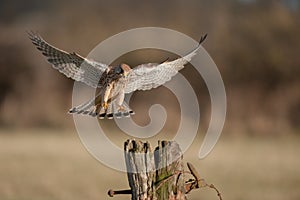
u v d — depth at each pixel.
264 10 40.56
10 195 14.34
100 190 15.63
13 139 27.84
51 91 34.72
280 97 35.19
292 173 19.08
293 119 34.00
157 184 6.07
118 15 41.03
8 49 37.03
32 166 19.47
